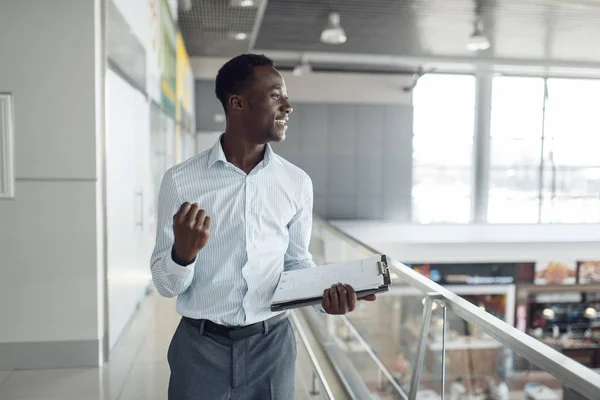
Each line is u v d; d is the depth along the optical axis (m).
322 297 1.23
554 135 13.09
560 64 12.38
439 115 13.14
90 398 2.70
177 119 7.61
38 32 2.99
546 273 11.50
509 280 11.55
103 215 3.20
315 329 4.23
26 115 3.01
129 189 3.93
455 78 13.06
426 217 13.21
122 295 3.70
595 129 13.02
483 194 13.17
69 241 3.08
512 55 11.78
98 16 3.09
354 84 12.90
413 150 13.19
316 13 8.24
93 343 3.12
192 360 1.28
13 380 2.92
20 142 3.01
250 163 1.30
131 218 4.02
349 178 13.07
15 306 3.06
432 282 1.78
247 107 1.24
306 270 1.31
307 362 3.40
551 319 11.62
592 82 12.98
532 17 8.51
